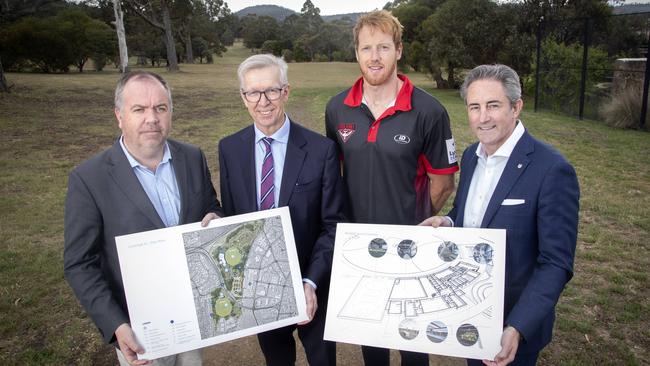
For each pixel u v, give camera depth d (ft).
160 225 6.19
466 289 5.88
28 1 111.75
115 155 6.19
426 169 8.10
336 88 79.00
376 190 7.73
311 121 41.11
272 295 6.40
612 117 36.70
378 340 6.12
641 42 43.83
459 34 73.56
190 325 6.05
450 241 6.03
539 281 5.41
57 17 122.52
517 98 5.68
